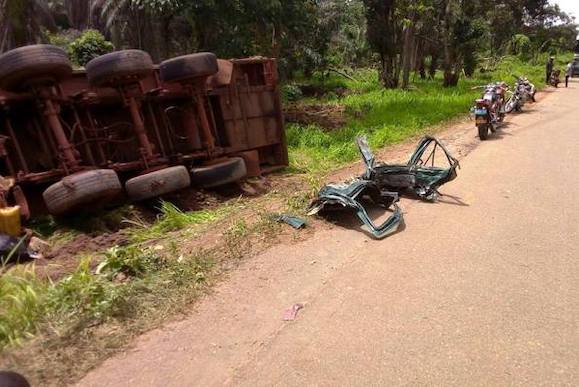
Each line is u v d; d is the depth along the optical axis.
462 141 10.50
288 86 18.58
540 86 24.14
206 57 6.97
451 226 5.43
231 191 7.36
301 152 10.16
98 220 5.90
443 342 3.33
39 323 3.48
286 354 3.26
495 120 11.36
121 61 6.11
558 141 10.13
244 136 8.21
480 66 38.19
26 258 4.95
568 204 6.07
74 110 6.39
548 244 4.88
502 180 7.25
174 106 7.48
